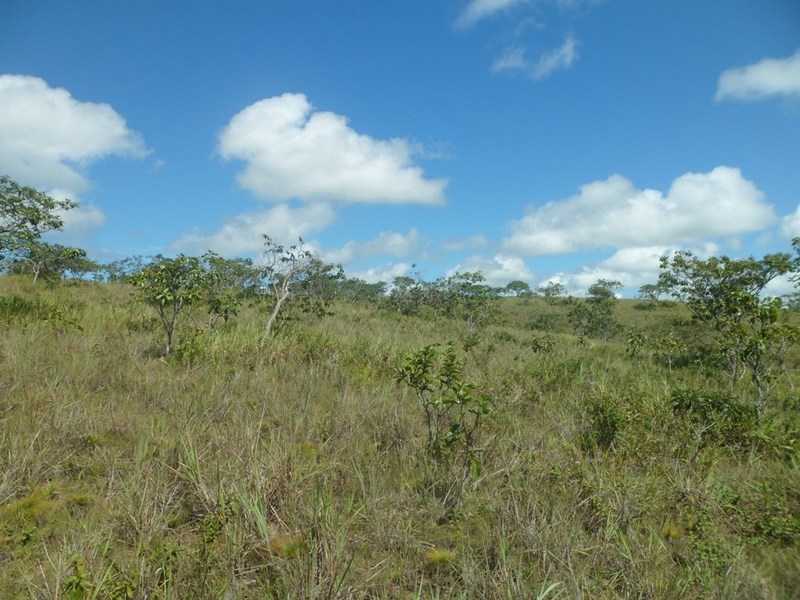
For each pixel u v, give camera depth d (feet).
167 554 9.29
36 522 10.62
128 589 8.14
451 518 12.09
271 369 23.43
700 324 40.24
